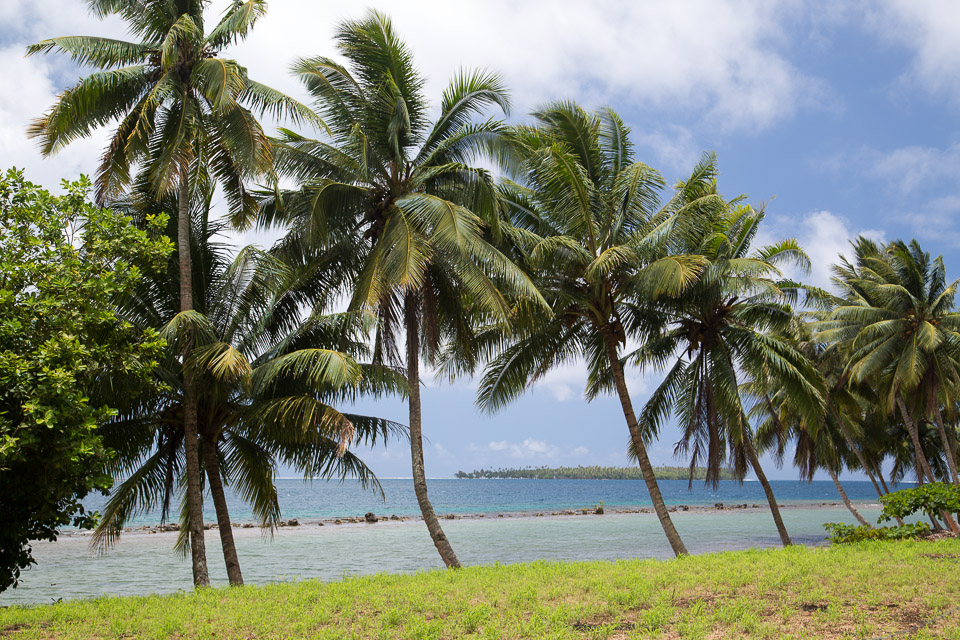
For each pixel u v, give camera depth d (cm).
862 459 2997
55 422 920
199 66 1461
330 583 1132
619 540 3491
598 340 2050
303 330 1510
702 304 1944
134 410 1454
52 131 1382
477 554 2905
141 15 1525
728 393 1936
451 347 1956
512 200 1881
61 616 905
